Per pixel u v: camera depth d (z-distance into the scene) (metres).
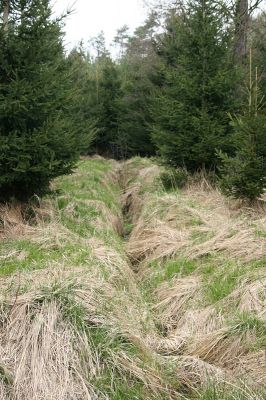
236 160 7.06
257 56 11.67
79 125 10.32
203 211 7.25
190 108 9.22
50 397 3.11
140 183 11.62
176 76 9.62
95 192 9.66
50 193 7.32
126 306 4.55
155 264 6.16
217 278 5.11
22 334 3.54
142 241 7.08
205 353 4.06
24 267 4.83
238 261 5.23
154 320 4.80
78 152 7.17
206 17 9.23
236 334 4.04
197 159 9.05
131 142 18.75
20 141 6.12
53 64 7.11
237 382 3.48
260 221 6.06
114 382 3.37
